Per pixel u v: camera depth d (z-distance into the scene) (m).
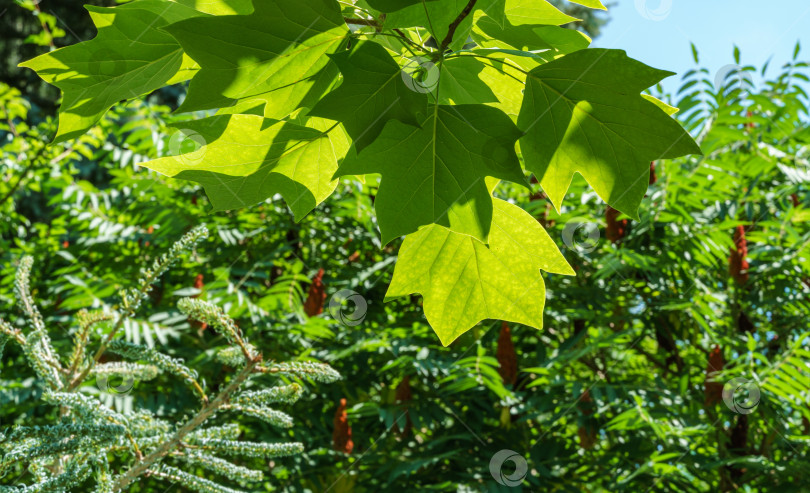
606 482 4.84
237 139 1.33
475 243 1.52
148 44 1.34
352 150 1.25
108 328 4.07
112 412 1.72
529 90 1.30
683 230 4.91
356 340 4.90
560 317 4.87
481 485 4.38
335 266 5.89
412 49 1.33
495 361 4.38
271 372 1.90
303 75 1.28
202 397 1.88
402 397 4.90
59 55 1.31
